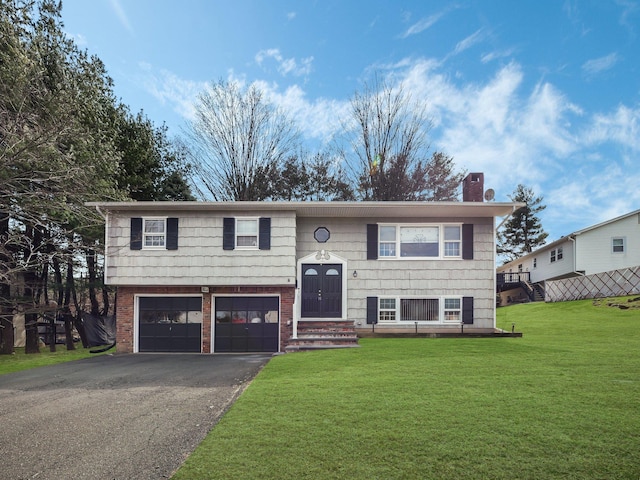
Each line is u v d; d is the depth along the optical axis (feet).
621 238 96.27
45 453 17.84
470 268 55.57
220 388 29.14
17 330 75.25
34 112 44.52
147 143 79.61
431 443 16.81
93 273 70.59
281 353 46.73
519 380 26.40
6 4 51.57
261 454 16.25
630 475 14.05
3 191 42.55
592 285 87.92
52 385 32.50
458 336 51.83
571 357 34.40
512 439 16.98
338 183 99.91
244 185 96.58
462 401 22.07
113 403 25.80
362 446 16.72
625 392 23.24
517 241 167.43
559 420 18.90
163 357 48.85
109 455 17.40
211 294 54.19
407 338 51.13
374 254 55.77
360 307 55.42
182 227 53.47
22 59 46.73
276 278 52.60
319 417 20.16
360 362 34.60
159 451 17.65
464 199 60.23
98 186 55.52
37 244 56.75
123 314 54.39
